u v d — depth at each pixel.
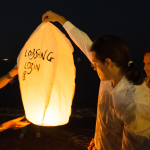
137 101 0.98
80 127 5.88
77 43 1.52
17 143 4.56
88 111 7.76
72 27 1.52
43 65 1.13
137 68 1.06
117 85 1.05
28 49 1.24
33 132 5.32
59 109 1.20
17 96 12.17
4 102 10.12
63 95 1.22
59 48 1.25
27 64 1.21
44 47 1.15
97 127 1.32
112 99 1.11
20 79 1.25
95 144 1.34
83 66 64.69
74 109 8.04
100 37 1.10
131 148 1.00
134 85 1.03
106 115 1.17
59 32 1.25
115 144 1.16
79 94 13.43
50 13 1.47
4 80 1.69
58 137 4.96
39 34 1.22
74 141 4.71
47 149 4.26
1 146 4.38
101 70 1.09
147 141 0.98
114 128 1.14
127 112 1.00
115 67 1.06
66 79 1.23
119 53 1.02
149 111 0.97
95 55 1.07
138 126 0.98
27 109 1.21
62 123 1.22
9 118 6.71
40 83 1.13
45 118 1.18
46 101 1.11
